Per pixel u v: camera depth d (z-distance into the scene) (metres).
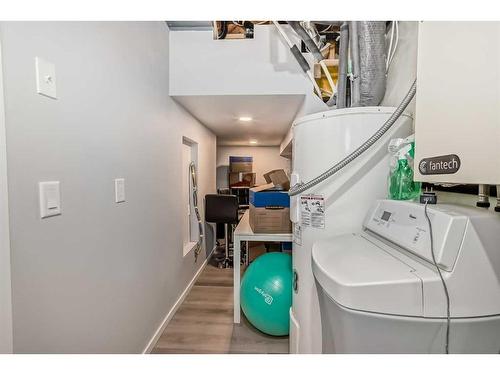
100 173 1.17
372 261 0.72
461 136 0.59
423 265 0.65
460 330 0.60
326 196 1.14
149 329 1.73
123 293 1.38
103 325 1.20
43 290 0.86
